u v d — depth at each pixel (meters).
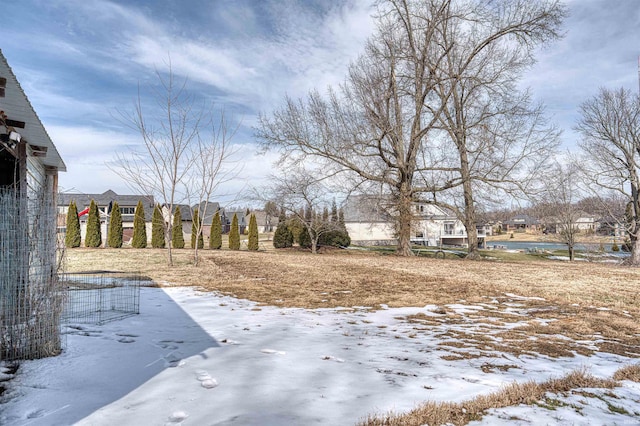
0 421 2.60
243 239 44.97
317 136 22.84
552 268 17.41
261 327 5.69
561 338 5.56
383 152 23.38
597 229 38.50
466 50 21.56
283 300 8.27
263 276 12.31
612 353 4.84
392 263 18.17
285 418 2.69
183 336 5.01
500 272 14.79
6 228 3.82
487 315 7.17
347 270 14.55
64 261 4.30
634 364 4.33
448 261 20.42
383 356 4.34
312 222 29.42
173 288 9.28
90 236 26.36
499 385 3.47
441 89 22.97
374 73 21.81
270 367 3.81
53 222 4.11
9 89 4.83
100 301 6.74
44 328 3.96
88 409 2.80
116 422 2.61
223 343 4.71
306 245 33.16
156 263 15.55
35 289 3.94
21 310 3.86
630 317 7.33
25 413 2.73
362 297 8.85
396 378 3.60
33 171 8.35
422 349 4.71
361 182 24.11
